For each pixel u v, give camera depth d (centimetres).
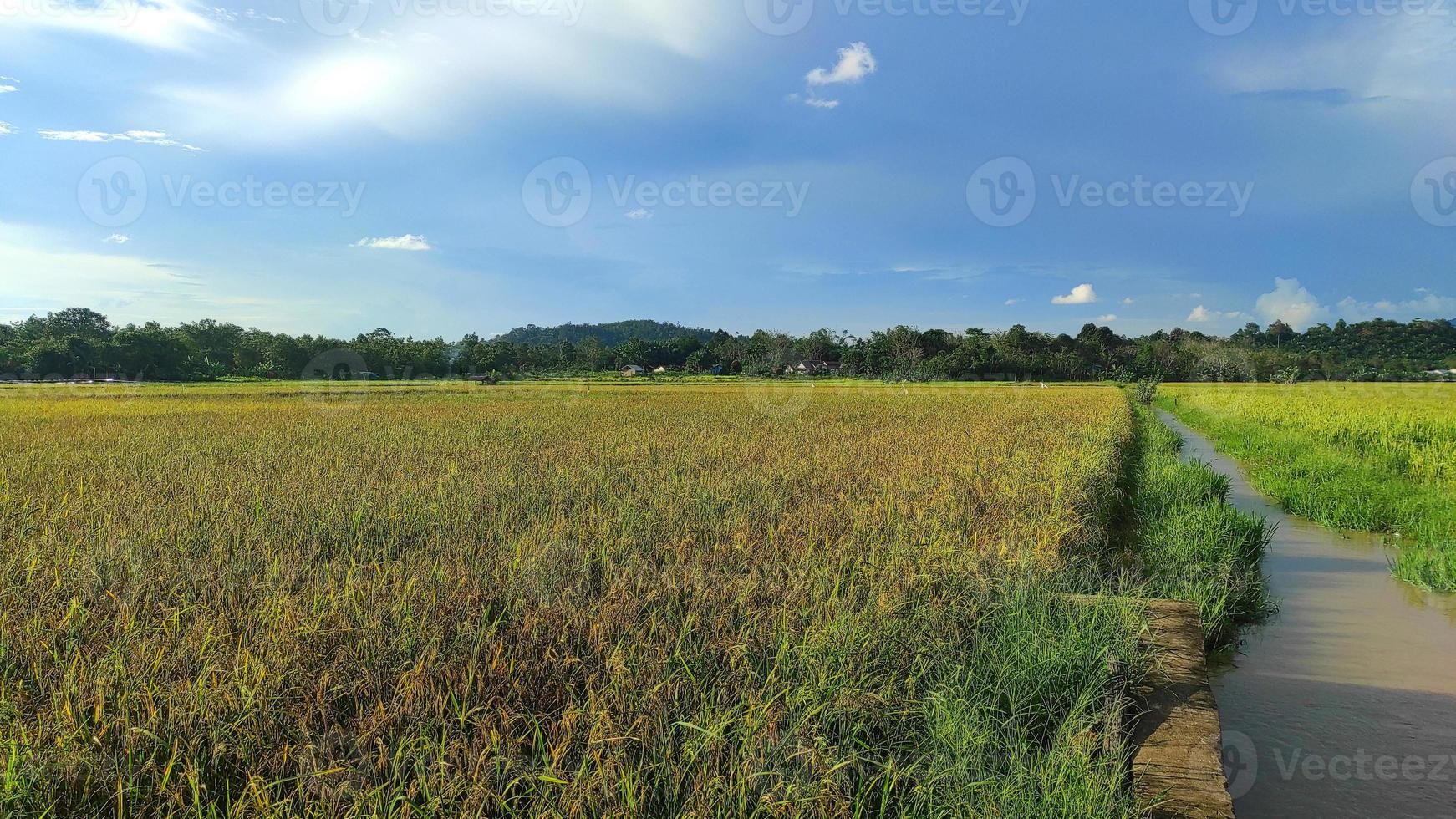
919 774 323
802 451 1247
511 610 459
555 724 335
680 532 655
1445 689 520
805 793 290
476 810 278
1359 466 1389
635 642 404
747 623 434
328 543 628
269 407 2734
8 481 935
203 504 764
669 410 2470
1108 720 370
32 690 364
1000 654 430
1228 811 321
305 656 379
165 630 419
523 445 1353
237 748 319
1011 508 779
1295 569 827
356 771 293
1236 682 535
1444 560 772
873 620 445
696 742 316
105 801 293
